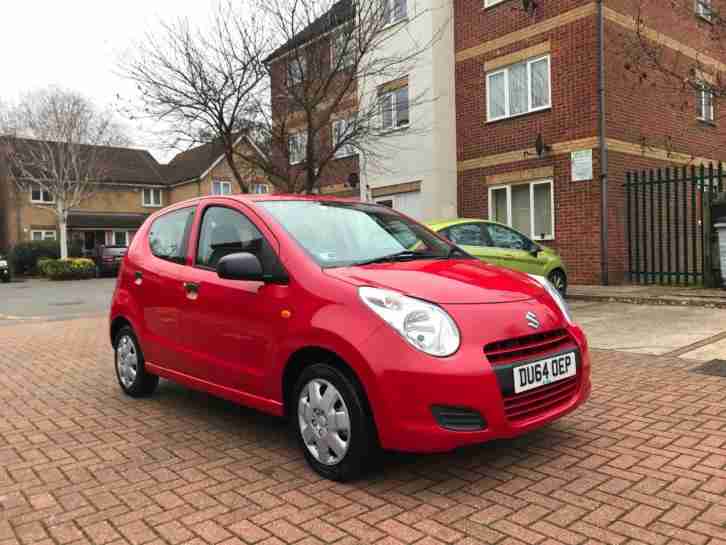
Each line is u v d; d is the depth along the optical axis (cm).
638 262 1277
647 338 729
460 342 321
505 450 388
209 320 434
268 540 286
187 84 1118
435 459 377
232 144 1209
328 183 1864
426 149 1554
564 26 1320
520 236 1056
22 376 666
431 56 1520
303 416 366
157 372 506
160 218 544
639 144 1341
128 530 301
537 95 1394
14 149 3027
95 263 3017
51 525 309
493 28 1476
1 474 379
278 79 1145
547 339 358
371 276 357
